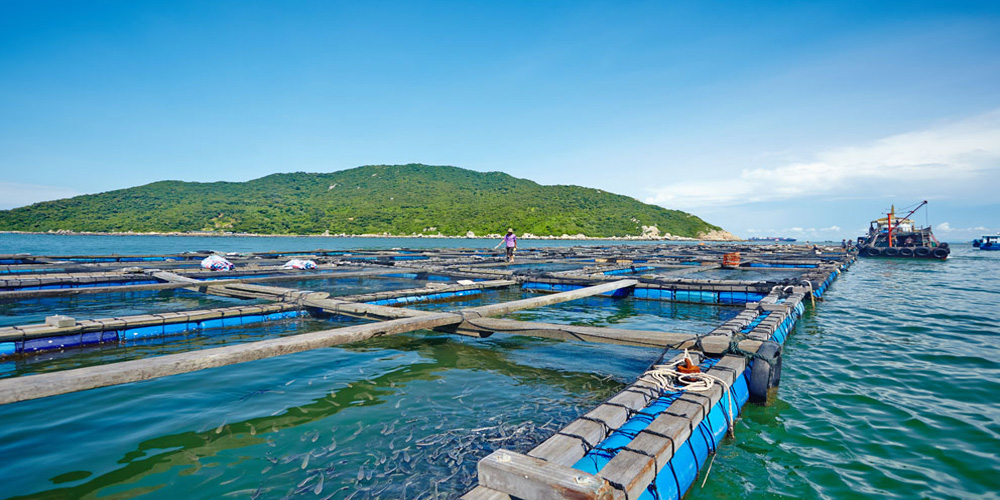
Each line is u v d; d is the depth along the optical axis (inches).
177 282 633.0
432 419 249.1
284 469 196.7
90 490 179.5
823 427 248.4
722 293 674.2
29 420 242.5
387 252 1610.5
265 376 319.3
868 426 249.6
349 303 470.3
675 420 189.9
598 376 328.5
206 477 190.1
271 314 487.5
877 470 205.3
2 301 603.5
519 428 238.7
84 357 348.2
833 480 197.3
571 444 167.8
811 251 2026.3
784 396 293.6
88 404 265.0
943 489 190.9
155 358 248.4
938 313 610.9
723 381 243.0
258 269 863.7
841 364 365.7
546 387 303.6
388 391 292.4
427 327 382.6
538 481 126.2
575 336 362.3
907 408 274.4
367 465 200.4
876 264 1702.8
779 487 191.9
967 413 267.1
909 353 399.5
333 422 244.4
